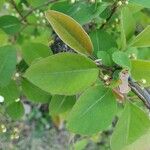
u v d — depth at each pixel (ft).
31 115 1.84
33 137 1.86
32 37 0.81
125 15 0.61
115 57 0.53
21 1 0.78
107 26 0.72
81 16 0.64
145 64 0.55
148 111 0.68
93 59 0.58
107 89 0.56
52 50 0.71
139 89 0.58
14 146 1.49
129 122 0.58
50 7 0.69
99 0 0.64
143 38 0.58
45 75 0.54
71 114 0.55
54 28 0.56
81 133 0.55
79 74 0.55
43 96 0.70
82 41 0.57
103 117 0.56
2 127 0.74
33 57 0.68
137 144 0.63
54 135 1.90
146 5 0.61
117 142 0.57
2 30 0.73
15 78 0.69
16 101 0.72
